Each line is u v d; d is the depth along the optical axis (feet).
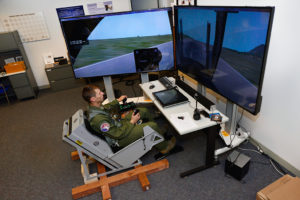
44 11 14.35
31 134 10.31
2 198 6.98
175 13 8.13
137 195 6.59
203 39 6.91
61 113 12.10
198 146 8.39
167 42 8.89
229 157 6.72
